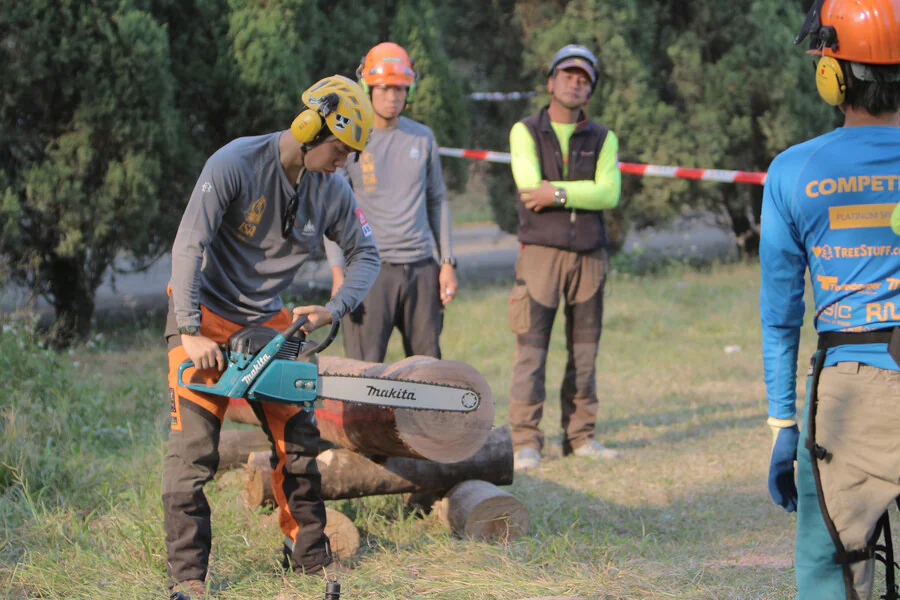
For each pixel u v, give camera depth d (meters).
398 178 5.90
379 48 5.87
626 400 8.73
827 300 2.75
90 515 4.71
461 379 4.25
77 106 10.39
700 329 11.95
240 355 3.71
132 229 10.80
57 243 10.86
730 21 16.27
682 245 20.38
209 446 3.84
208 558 3.94
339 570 4.13
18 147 10.53
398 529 4.83
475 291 15.09
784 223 2.82
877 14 2.67
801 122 15.83
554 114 6.67
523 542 4.65
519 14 16.09
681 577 4.14
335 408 4.50
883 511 2.77
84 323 11.50
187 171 11.81
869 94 2.73
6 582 4.12
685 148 15.53
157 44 10.52
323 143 3.65
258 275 3.92
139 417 7.40
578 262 6.62
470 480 4.93
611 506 5.65
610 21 15.28
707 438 7.27
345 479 4.59
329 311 3.93
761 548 4.75
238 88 12.19
